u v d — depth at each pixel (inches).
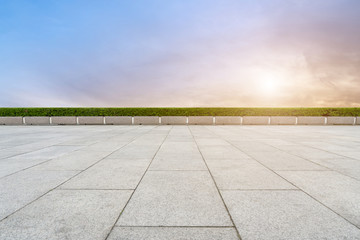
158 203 109.2
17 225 88.5
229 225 89.2
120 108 806.5
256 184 137.1
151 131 486.0
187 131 485.7
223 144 295.1
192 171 165.2
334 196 119.0
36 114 797.9
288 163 190.9
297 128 578.6
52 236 80.7
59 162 194.4
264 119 702.5
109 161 197.8
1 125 692.7
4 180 144.8
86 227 87.0
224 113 800.9
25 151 246.4
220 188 130.0
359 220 93.4
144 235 81.7
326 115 785.6
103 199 114.0
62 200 112.8
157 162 193.6
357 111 775.1
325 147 273.3
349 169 172.2
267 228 86.9
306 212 100.4
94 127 610.2
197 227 87.6
